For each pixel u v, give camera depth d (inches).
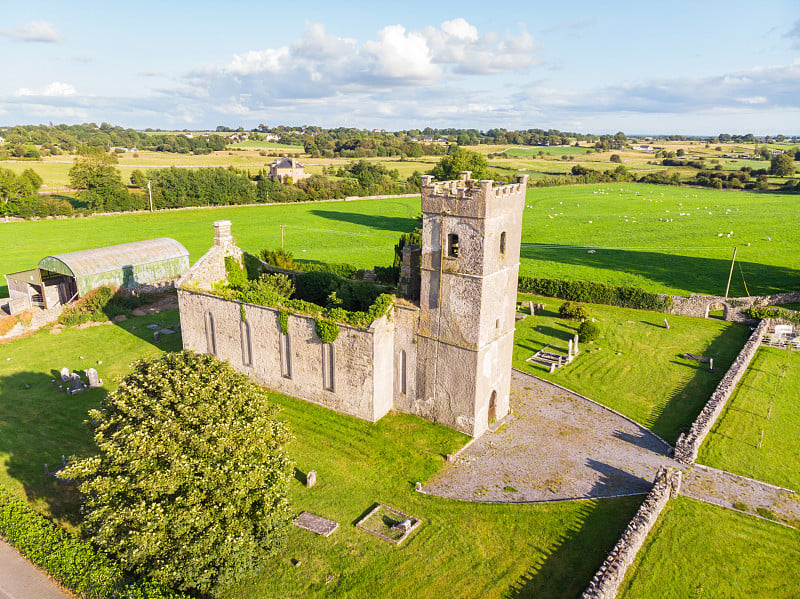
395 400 1574.8
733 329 2289.6
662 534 1067.3
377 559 1021.2
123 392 1026.7
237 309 1721.2
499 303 1408.7
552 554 1032.8
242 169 7642.7
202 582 879.7
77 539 992.9
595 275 3166.8
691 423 1524.4
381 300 1477.6
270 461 1017.5
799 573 979.3
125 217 4928.6
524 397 1681.8
